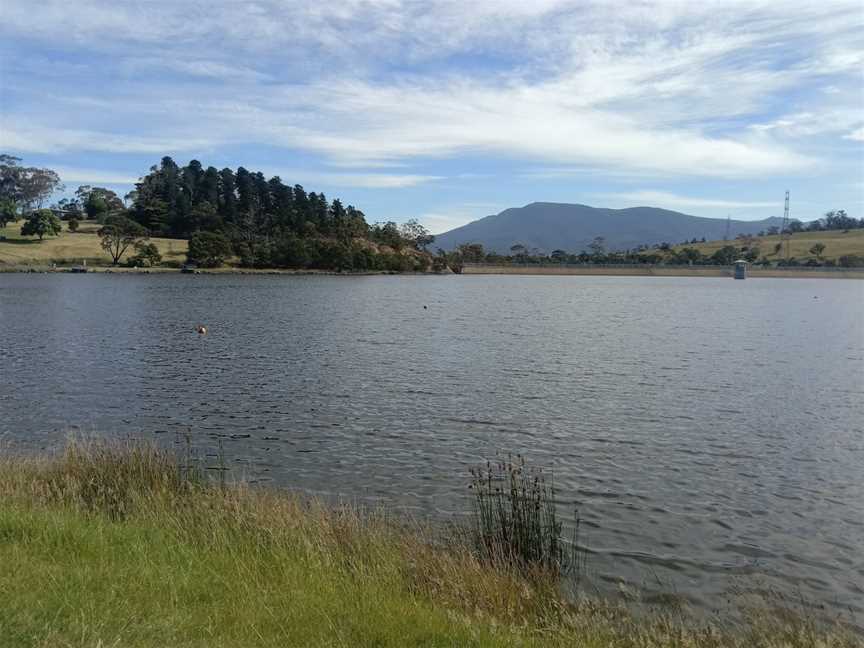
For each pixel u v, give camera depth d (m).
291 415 24.91
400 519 14.21
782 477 18.50
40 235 177.12
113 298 83.94
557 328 57.91
